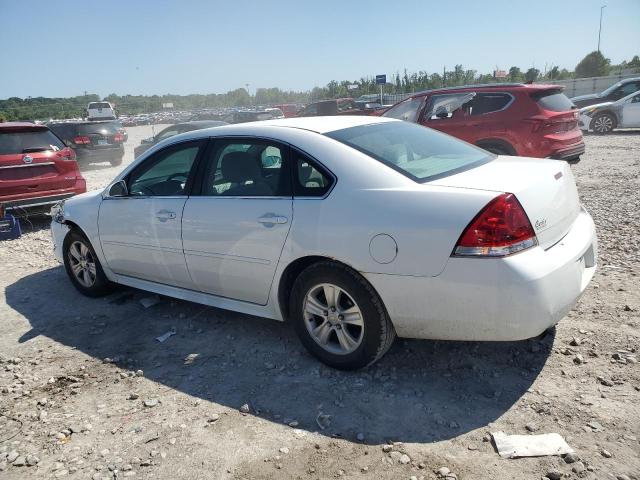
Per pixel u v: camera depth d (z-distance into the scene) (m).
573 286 3.01
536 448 2.62
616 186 8.84
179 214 4.10
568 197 3.38
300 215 3.39
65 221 5.22
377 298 3.20
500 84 8.80
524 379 3.24
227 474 2.63
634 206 7.27
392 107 10.10
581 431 2.73
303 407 3.15
